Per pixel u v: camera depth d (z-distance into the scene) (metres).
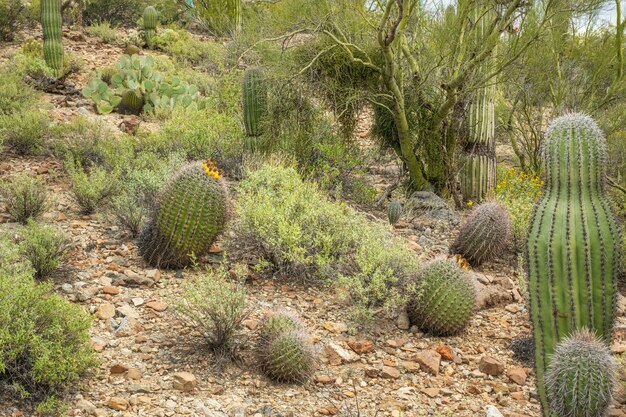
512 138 9.75
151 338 4.24
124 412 3.46
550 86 8.78
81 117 9.02
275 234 5.40
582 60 8.75
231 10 15.11
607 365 3.04
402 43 7.91
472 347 4.74
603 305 3.21
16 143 7.82
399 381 4.19
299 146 8.14
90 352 3.74
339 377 4.14
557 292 3.24
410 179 8.20
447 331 4.83
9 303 3.56
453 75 7.78
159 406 3.55
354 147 8.95
